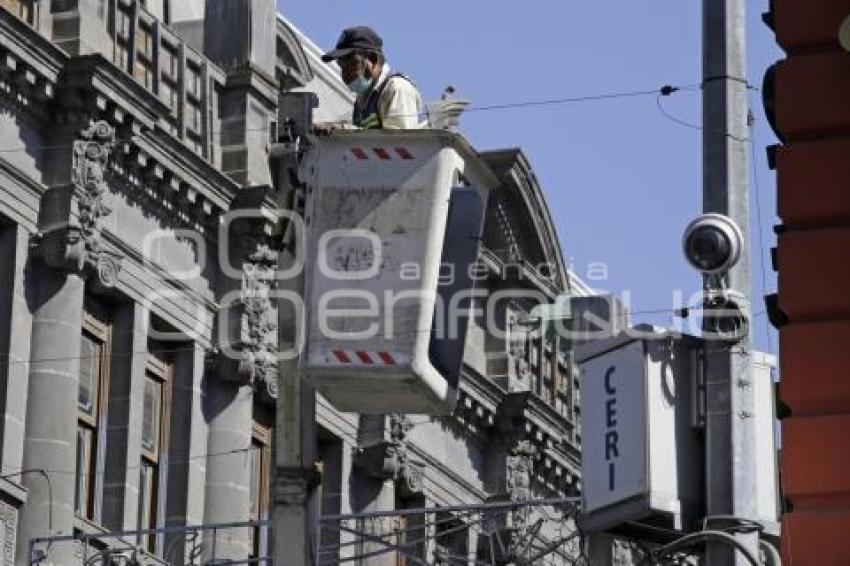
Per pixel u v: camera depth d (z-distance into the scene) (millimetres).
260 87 46688
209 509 44625
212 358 45188
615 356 23500
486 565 35094
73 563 40531
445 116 23625
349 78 24703
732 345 22703
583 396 23719
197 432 44531
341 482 48625
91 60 41500
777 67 30234
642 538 23969
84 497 42031
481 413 52156
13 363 40750
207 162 44531
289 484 22688
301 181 23375
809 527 28609
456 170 23375
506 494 52219
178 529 36625
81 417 42281
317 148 23359
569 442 54500
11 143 41250
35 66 41219
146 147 43125
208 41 47125
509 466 52562
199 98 45812
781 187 29812
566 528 53219
